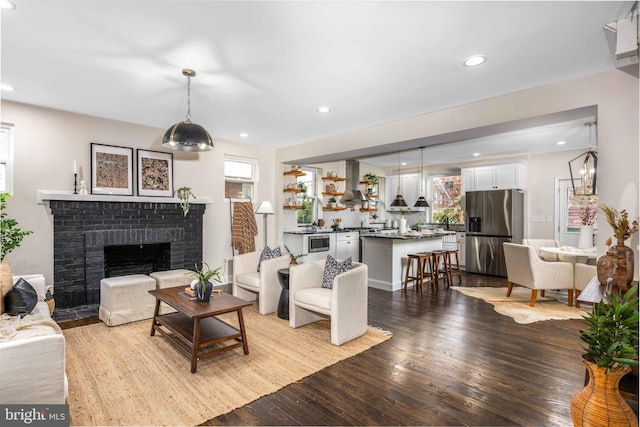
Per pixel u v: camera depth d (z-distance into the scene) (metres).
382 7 1.92
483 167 6.95
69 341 3.09
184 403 2.12
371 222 8.83
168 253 4.91
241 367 2.61
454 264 7.35
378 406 2.10
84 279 4.13
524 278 4.51
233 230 5.68
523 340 3.18
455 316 3.94
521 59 2.56
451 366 2.63
